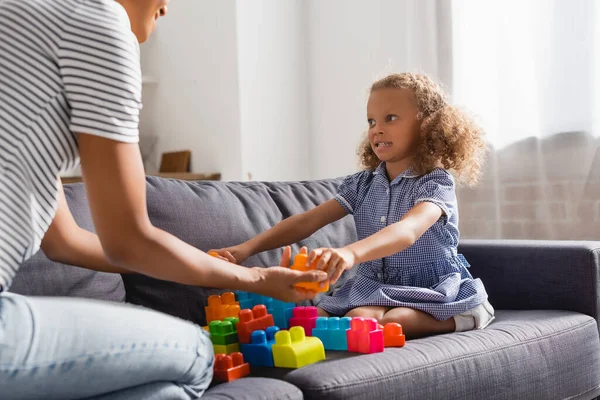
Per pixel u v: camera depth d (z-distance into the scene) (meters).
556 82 2.42
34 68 0.88
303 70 3.35
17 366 0.83
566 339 1.41
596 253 1.56
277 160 3.24
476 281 1.54
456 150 1.62
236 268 1.03
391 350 1.20
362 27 3.11
